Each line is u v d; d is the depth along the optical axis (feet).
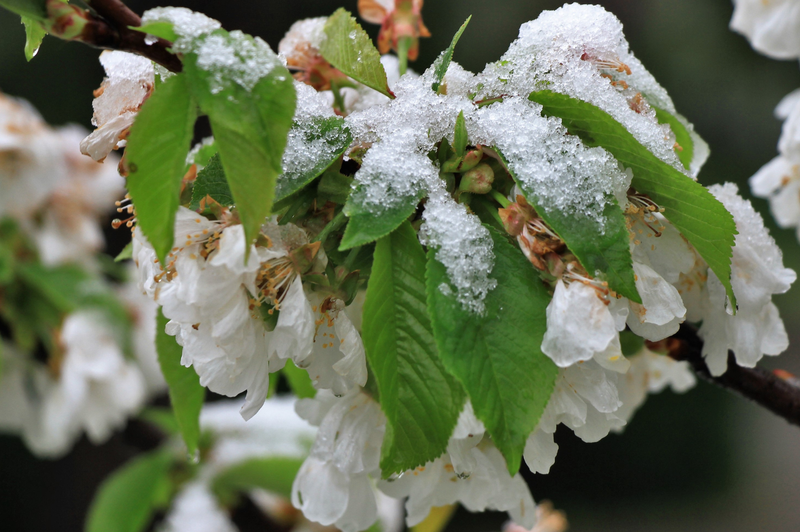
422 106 1.85
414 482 1.95
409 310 1.80
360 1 2.10
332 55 1.89
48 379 3.34
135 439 3.60
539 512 2.69
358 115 1.86
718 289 1.93
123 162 1.83
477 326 1.78
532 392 1.77
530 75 1.87
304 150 1.82
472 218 1.81
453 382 1.79
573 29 1.89
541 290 1.80
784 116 2.80
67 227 3.65
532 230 1.81
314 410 1.98
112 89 1.88
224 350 1.80
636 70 1.97
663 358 2.20
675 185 1.83
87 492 6.73
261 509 3.27
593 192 1.80
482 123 1.83
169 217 1.74
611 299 1.81
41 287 3.32
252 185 1.73
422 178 1.81
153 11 1.76
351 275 1.84
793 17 2.64
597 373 1.83
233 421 3.26
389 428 1.81
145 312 3.62
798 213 2.70
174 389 2.06
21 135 3.42
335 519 1.96
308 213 1.85
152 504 3.19
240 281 1.80
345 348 1.82
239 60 1.73
